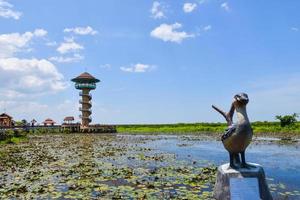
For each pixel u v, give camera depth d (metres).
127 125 100.81
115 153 27.69
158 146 35.31
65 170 18.73
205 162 21.92
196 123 89.88
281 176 17.03
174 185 14.23
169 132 74.56
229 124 11.78
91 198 12.15
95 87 76.62
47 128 74.25
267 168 19.64
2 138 40.69
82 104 75.94
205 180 15.23
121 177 16.23
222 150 30.80
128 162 21.92
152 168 19.19
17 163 21.70
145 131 82.88
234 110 11.82
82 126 76.00
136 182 14.86
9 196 12.72
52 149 31.61
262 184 11.10
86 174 17.12
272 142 38.69
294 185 14.73
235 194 10.80
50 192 13.25
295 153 27.59
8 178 16.56
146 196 12.23
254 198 10.73
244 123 11.08
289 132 52.69
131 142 41.59
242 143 11.12
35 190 13.62
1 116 75.00
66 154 27.06
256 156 25.59
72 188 13.77
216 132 66.25
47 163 21.73
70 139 48.50
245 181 10.90
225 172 11.25
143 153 27.78
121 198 12.02
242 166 11.40
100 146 35.09
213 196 11.98
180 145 36.53
